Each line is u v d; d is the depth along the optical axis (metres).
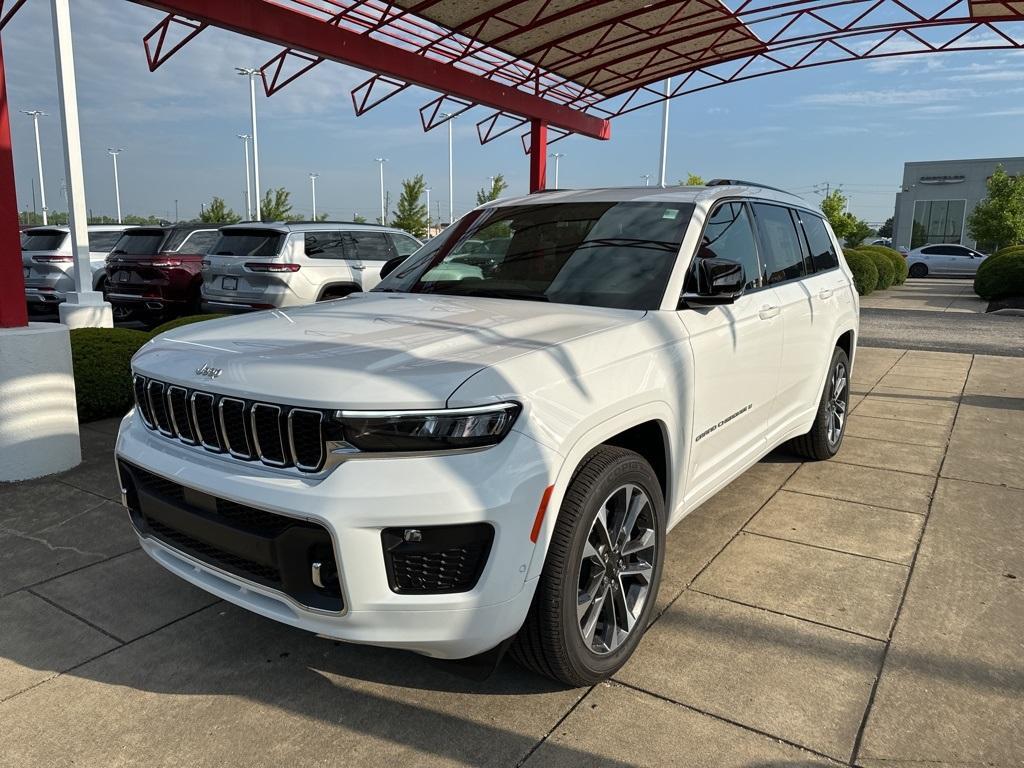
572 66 13.16
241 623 3.25
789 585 3.57
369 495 2.22
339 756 2.43
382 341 2.71
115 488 4.84
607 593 2.79
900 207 60.91
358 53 10.00
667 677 2.84
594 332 2.87
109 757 2.42
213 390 2.54
